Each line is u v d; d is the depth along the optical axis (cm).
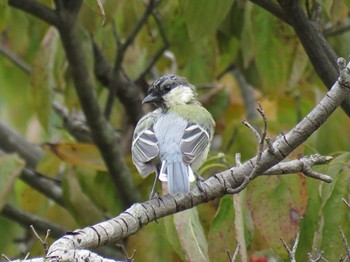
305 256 1021
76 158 1282
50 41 1291
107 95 1466
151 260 1068
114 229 853
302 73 1299
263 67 1271
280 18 1139
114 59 1425
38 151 1590
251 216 991
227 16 1338
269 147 871
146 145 979
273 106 1535
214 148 1520
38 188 1416
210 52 1378
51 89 1288
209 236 995
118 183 1316
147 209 881
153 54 1462
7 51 1636
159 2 1342
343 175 988
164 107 1130
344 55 1498
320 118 868
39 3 1228
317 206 1025
